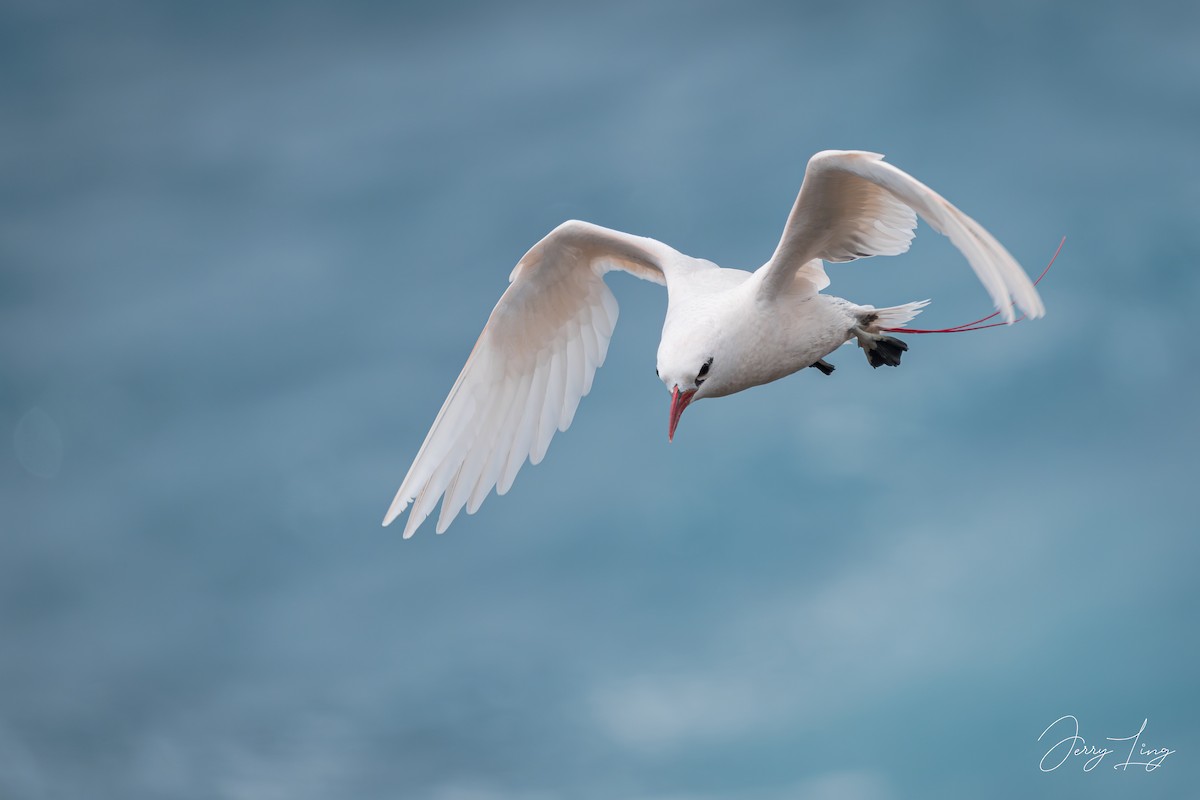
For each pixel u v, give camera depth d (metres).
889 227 10.09
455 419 11.35
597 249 10.98
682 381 9.72
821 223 9.59
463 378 11.34
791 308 10.09
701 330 9.80
